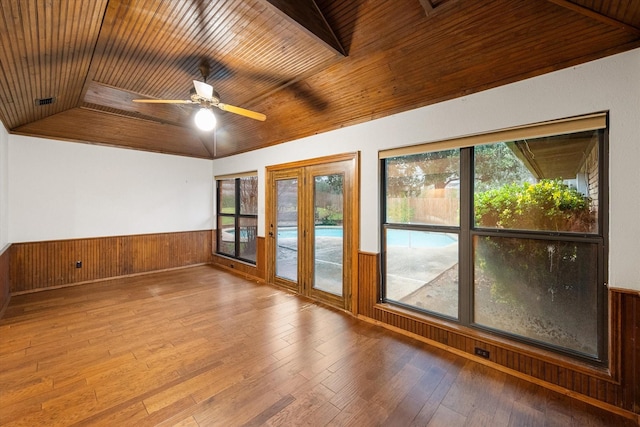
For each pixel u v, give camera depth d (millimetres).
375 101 3053
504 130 2332
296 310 3568
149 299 3926
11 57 2252
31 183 4195
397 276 3146
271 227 4668
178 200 5766
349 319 3314
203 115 2764
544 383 2129
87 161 4695
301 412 1827
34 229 4230
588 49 1927
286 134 4281
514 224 2396
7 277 3834
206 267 5887
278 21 2092
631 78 1811
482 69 2318
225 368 2297
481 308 2561
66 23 1990
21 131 4082
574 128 2025
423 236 2932
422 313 2910
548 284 2238
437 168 2834
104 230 4887
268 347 2641
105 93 3670
